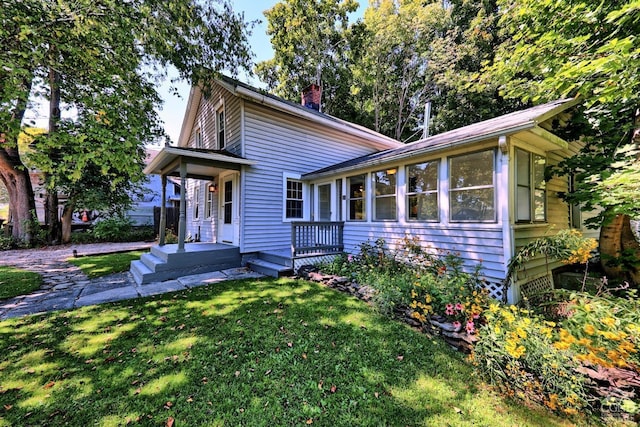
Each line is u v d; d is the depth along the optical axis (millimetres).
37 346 2887
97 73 4961
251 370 2475
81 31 4281
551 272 4750
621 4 3270
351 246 6617
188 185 11766
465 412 1967
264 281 5488
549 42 4133
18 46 4078
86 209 11531
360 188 6441
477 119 14359
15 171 10258
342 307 4000
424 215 5066
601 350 1936
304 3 16203
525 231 4195
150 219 15938
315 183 8016
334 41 17438
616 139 4344
